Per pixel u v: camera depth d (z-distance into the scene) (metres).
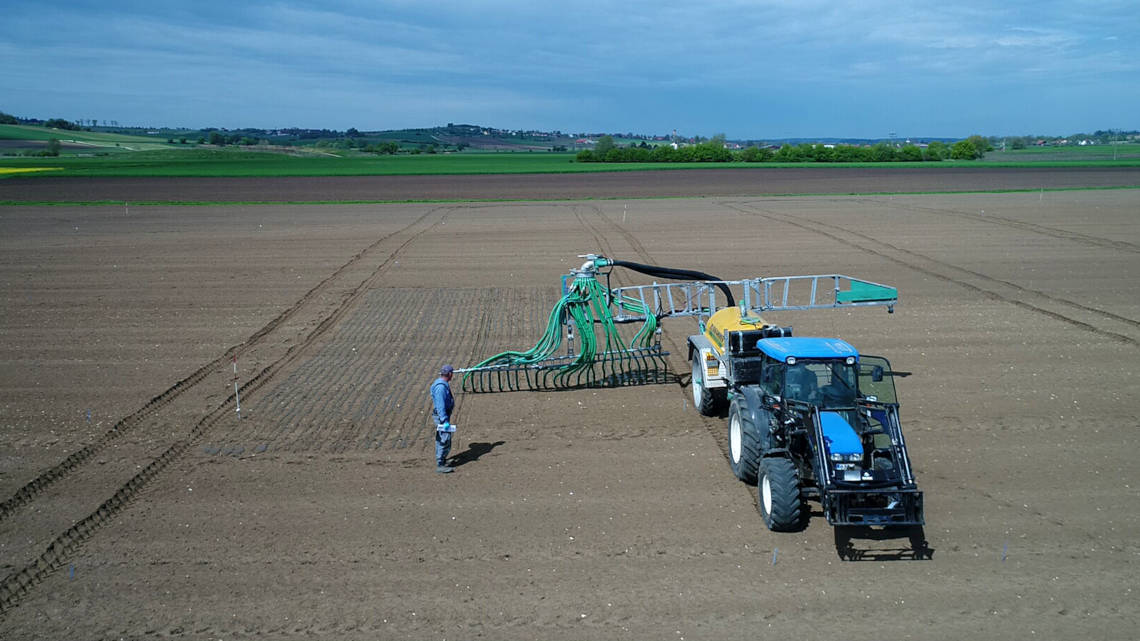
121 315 20.55
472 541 9.02
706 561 8.55
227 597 7.97
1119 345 17.05
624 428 12.65
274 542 9.05
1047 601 7.76
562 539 9.05
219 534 9.26
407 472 10.99
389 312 21.00
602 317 14.73
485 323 19.80
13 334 18.56
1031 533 9.07
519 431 12.59
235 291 23.55
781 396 9.72
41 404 13.77
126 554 8.83
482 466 11.17
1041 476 10.59
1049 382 14.58
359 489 10.45
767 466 9.16
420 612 7.69
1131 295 22.00
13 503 10.06
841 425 9.00
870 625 7.41
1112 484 10.30
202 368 15.93
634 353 16.12
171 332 18.83
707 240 32.97
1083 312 20.19
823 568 8.39
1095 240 31.98
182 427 12.72
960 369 15.46
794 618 7.52
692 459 11.33
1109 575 8.20
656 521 9.45
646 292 23.81
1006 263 27.14
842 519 8.45
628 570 8.38
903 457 8.73
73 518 9.66
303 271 26.75
